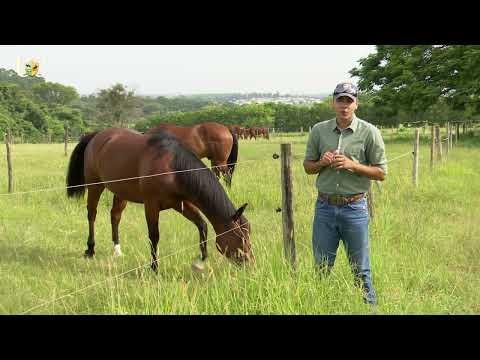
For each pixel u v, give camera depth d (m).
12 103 66.19
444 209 8.51
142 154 5.56
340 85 3.76
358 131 3.84
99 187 6.32
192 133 11.37
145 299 4.03
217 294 3.94
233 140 11.62
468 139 27.39
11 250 6.00
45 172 13.98
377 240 5.84
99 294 4.48
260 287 3.97
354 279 4.08
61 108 78.00
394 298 4.20
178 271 5.03
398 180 10.57
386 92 34.38
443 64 32.09
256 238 6.02
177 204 5.57
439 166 13.17
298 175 11.76
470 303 4.40
